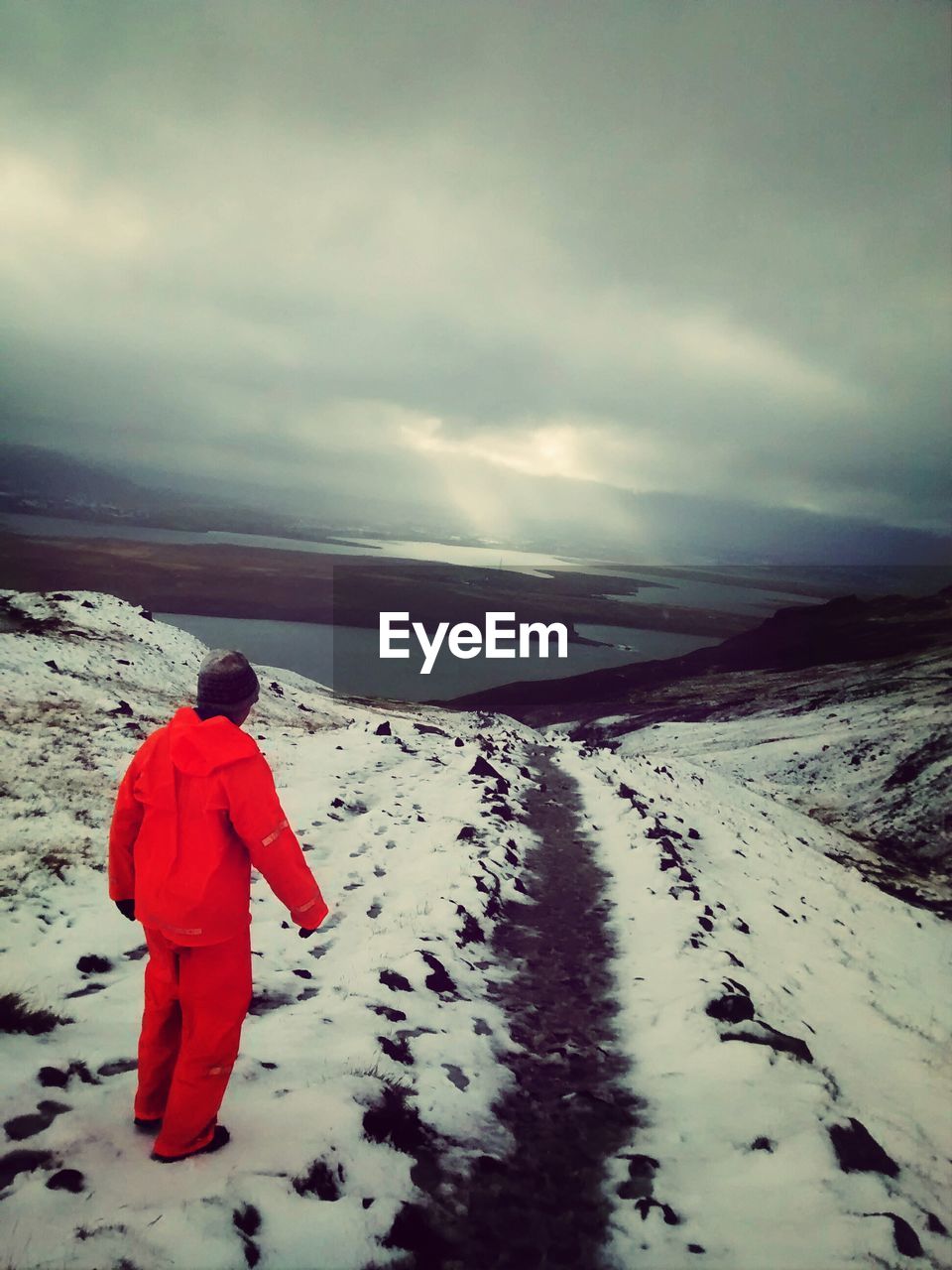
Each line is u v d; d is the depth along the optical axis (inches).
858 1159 168.9
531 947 313.0
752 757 2266.2
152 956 125.6
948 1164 187.2
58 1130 126.7
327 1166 131.4
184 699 991.6
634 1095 196.7
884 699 2908.5
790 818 1283.2
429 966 251.9
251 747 122.8
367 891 351.3
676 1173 159.3
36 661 861.2
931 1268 133.3
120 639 1189.1
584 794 719.1
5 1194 106.5
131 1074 157.2
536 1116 182.5
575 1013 253.4
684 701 3772.1
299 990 231.9
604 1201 147.9
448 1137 160.2
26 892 284.2
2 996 183.0
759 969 317.4
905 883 1093.1
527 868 433.4
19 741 505.0
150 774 122.0
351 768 663.8
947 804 1652.3
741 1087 197.2
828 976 353.1
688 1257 130.8
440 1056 197.8
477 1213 136.9
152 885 117.2
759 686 4133.9
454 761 788.0
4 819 362.3
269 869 119.0
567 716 3772.1
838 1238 136.6
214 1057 121.5
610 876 434.9
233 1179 118.7
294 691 1574.8
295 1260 107.9
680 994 260.1
